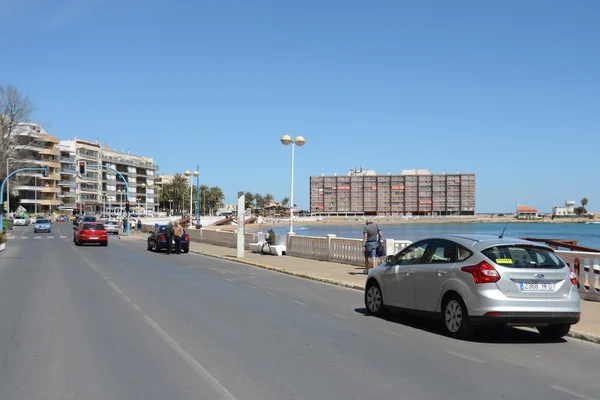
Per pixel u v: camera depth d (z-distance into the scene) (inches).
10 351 305.0
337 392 231.3
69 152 5147.6
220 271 832.9
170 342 329.1
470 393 231.3
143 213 5787.4
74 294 549.6
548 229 5516.7
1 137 2829.7
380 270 430.3
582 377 259.9
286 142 1099.9
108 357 291.4
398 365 278.7
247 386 239.3
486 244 345.4
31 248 1407.5
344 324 398.0
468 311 335.6
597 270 487.5
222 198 7701.8
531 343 338.3
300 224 7071.9
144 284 642.8
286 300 524.4
